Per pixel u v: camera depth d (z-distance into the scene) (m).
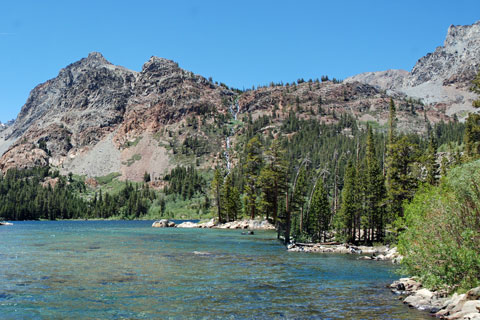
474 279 19.11
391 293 21.42
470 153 67.00
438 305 18.09
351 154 165.62
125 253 38.66
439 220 21.70
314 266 32.34
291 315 16.48
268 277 26.28
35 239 57.16
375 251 46.44
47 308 17.22
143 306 17.70
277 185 77.69
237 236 67.81
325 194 62.59
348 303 18.89
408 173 56.88
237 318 15.94
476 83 45.47
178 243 52.03
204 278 25.27
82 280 23.77
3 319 15.55
